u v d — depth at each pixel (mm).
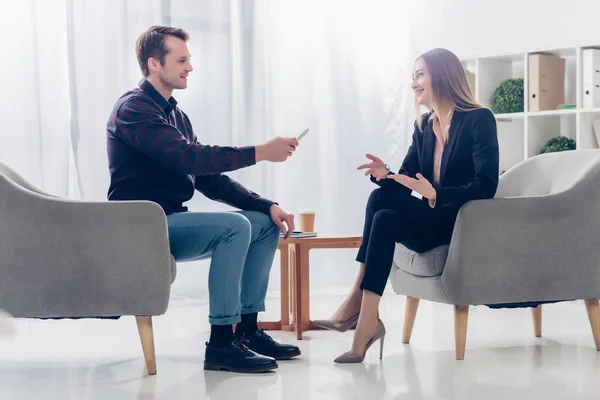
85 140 3875
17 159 3707
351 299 2598
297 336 3039
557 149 4152
